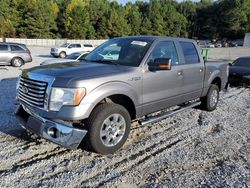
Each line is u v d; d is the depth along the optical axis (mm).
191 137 5164
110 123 4164
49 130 3811
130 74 4348
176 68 5281
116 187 3422
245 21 99688
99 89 3896
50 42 60375
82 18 80000
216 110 7160
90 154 4246
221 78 7180
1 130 5023
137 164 4020
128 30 89250
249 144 4930
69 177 3584
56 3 89938
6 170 3680
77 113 3725
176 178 3674
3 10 70750
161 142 4859
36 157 4078
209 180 3650
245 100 8711
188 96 5828
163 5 114625
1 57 16562
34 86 3959
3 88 9250
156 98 4871
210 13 112500
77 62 4836
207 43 80938
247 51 46750
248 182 3625
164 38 5242
